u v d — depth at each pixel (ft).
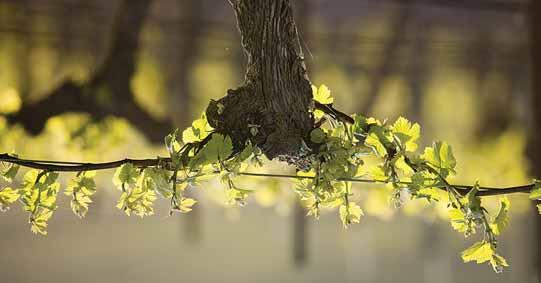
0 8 28.96
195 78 32.53
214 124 11.59
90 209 24.04
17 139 16.96
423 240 56.18
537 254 17.62
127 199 11.62
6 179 11.72
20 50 29.09
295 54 11.66
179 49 31.30
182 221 53.67
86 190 11.80
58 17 29.53
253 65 11.66
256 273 49.85
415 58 34.65
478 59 35.53
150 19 30.37
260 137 11.60
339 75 34.09
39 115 17.06
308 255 47.26
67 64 29.60
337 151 11.60
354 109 32.94
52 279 45.91
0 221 54.19
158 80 28.63
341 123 11.76
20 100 17.06
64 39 29.50
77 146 18.01
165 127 18.40
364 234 62.80
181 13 31.19
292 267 50.39
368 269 55.47
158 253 51.47
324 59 33.60
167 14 31.01
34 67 29.37
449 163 11.57
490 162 26.50
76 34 29.68
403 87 36.24
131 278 47.26
